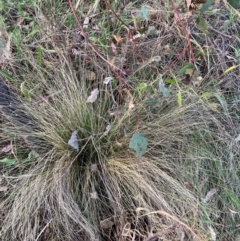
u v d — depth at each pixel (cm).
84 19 98
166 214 81
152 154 89
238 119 95
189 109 90
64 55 92
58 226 86
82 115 89
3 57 90
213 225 88
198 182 89
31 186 86
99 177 89
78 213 84
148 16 97
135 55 93
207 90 93
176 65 94
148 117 89
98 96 92
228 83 97
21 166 89
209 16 99
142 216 86
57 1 100
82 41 94
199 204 86
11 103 91
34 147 90
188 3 78
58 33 93
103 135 87
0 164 89
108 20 99
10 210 86
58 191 85
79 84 93
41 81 92
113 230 88
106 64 92
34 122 91
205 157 90
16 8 100
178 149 90
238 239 88
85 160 91
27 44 96
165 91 77
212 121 93
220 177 90
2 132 90
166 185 87
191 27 96
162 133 89
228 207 89
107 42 97
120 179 88
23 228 84
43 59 94
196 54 97
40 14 95
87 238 86
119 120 86
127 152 89
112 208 88
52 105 91
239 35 102
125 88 86
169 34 95
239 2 69
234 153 93
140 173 88
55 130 89
